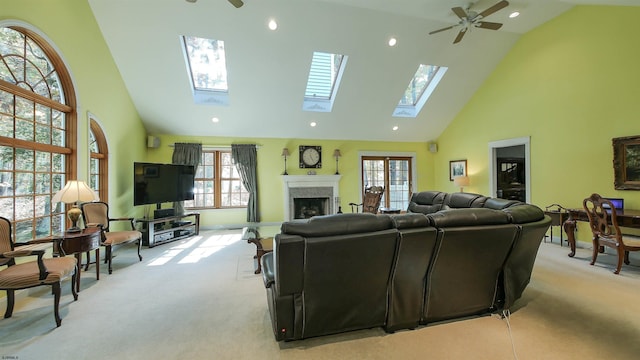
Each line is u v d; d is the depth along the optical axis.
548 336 1.96
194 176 5.96
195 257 4.08
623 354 1.75
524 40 5.12
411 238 1.85
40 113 3.07
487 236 2.04
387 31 4.58
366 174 7.49
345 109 6.17
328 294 1.87
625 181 3.79
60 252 2.61
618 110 3.87
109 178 4.32
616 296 2.59
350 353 1.80
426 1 3.88
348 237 1.74
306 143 6.97
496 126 5.79
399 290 2.01
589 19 4.15
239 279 3.17
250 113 5.90
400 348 1.85
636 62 3.69
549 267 3.42
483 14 3.44
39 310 2.41
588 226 4.29
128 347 1.88
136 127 5.46
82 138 3.58
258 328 2.11
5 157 2.69
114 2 3.77
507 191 6.70
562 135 4.55
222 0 3.82
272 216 6.75
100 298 2.66
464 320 2.21
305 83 5.35
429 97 6.27
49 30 3.04
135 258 4.02
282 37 4.44
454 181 6.67
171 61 4.66
